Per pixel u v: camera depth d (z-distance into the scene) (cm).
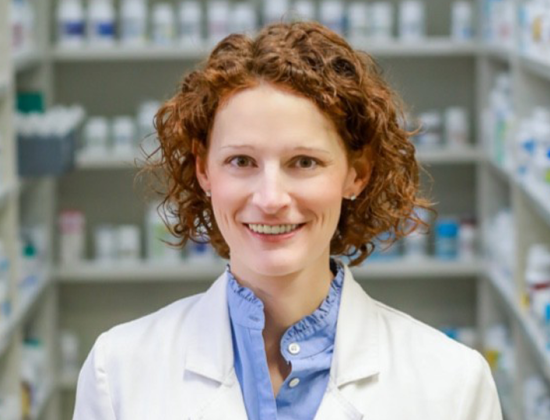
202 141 143
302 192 133
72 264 487
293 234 135
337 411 140
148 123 479
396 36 509
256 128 132
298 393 142
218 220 139
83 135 503
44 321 480
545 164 354
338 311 145
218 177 136
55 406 486
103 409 146
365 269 486
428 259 495
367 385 142
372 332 145
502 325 472
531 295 375
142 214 515
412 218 156
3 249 374
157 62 506
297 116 132
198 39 477
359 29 479
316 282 142
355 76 138
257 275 141
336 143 136
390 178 148
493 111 452
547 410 377
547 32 345
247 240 136
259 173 134
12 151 376
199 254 493
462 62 509
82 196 513
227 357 143
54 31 506
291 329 142
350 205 154
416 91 511
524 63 393
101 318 527
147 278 490
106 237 491
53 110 430
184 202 156
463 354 145
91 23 477
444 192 519
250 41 137
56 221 505
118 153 475
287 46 134
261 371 141
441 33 509
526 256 402
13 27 414
